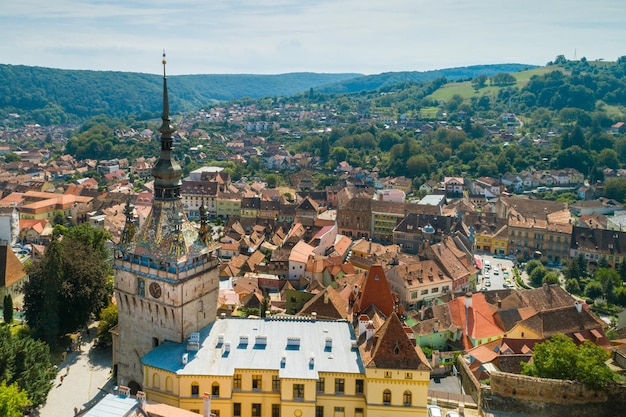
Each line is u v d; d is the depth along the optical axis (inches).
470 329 5984.3
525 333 5841.5
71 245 6082.7
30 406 4197.8
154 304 4020.7
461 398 4347.9
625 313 6628.9
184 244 3976.4
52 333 5472.4
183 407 3671.3
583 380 4190.5
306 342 4025.6
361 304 4852.4
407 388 3631.9
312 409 3678.6
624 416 4101.9
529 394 4175.7
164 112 4025.6
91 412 3021.7
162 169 4040.4
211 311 4237.2
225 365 3732.8
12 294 7111.2
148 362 3777.1
